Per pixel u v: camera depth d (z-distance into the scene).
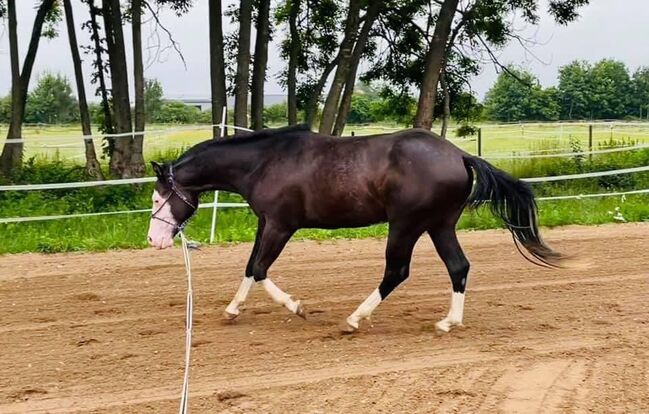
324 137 6.75
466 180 6.45
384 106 21.16
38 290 8.45
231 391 5.34
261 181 6.73
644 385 5.43
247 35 15.47
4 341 6.61
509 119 39.31
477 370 5.77
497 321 7.15
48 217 11.59
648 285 8.52
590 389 5.37
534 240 6.50
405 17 18.95
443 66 19.00
